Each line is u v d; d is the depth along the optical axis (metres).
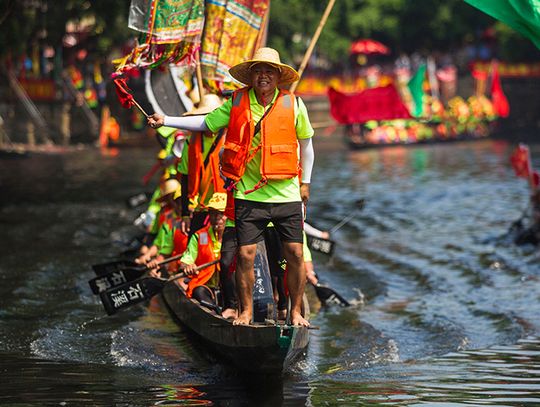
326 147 122.81
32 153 102.00
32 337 27.89
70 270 38.19
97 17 89.00
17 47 82.75
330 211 59.47
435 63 153.62
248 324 22.42
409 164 95.44
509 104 152.38
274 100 21.62
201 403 21.47
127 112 119.75
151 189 70.00
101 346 26.97
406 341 27.66
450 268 39.53
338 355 25.94
